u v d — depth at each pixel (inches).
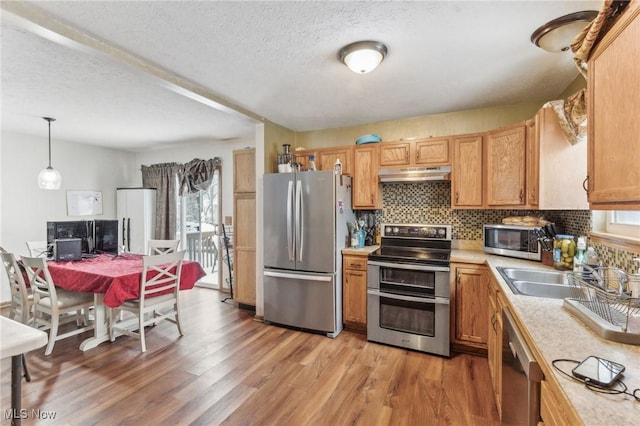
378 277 113.2
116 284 100.3
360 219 142.3
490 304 88.4
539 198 83.6
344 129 150.6
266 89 102.3
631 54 36.8
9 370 93.9
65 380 88.8
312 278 121.2
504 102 115.0
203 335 121.6
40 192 172.7
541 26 65.6
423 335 106.4
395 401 79.6
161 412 75.2
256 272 140.0
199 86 99.7
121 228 203.6
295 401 79.7
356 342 115.3
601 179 44.8
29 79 96.0
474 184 112.5
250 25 65.7
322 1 57.8
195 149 199.6
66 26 65.5
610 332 42.5
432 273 105.5
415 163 123.6
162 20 63.7
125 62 78.2
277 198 128.3
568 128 73.7
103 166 204.1
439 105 118.3
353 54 73.9
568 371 34.9
